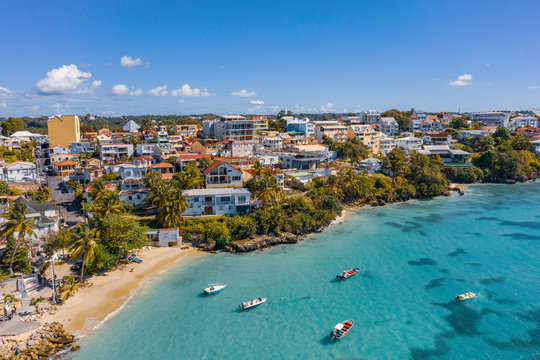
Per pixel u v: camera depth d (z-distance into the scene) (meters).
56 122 176.75
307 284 62.44
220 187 103.06
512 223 96.31
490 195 132.50
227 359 43.88
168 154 150.00
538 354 44.62
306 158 142.38
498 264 70.00
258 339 47.81
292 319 52.25
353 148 172.25
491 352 45.16
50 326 48.62
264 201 88.12
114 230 64.19
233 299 57.50
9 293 54.28
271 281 63.47
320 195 107.44
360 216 104.56
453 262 71.06
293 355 44.69
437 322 51.41
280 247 79.50
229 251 76.25
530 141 194.75
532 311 53.81
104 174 125.19
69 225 81.88
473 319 52.06
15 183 108.75
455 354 44.81
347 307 55.25
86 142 168.00
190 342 47.03
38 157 168.62
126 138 186.38
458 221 98.75
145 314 53.22
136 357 44.03
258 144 174.75
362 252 76.44
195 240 79.44
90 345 46.06
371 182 125.69
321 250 77.69
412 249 78.06
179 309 54.59
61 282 58.75
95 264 61.47
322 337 48.22
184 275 65.62
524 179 159.50
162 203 79.69
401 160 137.25
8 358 42.12
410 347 46.16
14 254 59.12
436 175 133.50
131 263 69.00
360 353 45.09
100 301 56.00
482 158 163.88
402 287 61.34
